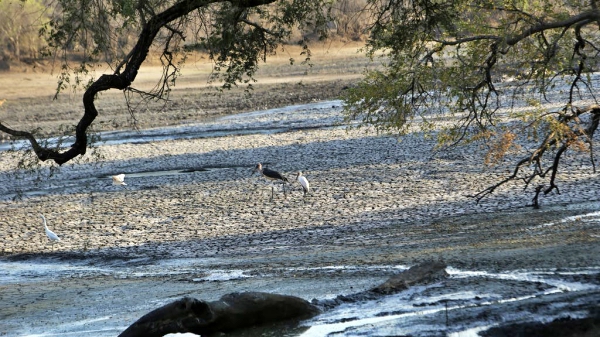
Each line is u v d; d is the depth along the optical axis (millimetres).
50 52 59125
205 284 61031
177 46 60375
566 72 66312
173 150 152125
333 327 42750
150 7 55906
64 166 141375
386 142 139000
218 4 59438
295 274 61312
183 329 42719
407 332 39656
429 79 68375
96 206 108188
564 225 73062
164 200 108312
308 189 104875
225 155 142125
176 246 84000
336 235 81312
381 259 64812
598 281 47469
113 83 57625
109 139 173625
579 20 56781
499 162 111938
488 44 67000
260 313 44406
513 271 52656
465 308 42938
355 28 66875
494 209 86125
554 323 38531
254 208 99125
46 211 107812
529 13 62562
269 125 178625
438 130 141000
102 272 75250
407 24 64375
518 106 152250
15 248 89875
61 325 51094
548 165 107438
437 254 63812
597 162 105938
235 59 59344
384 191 101938
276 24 60031
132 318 50500
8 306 60500
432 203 92625
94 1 56500
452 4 62500
